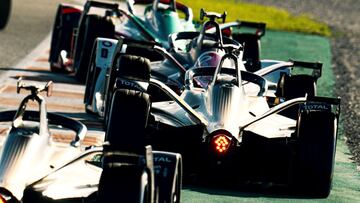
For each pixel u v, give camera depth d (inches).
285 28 3496.6
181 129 1309.1
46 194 968.3
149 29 2020.2
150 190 915.4
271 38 3179.1
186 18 2127.2
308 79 1596.9
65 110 1736.0
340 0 5182.1
